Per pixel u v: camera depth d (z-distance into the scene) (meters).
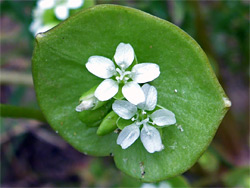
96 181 0.10
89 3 0.07
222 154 0.09
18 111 0.07
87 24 0.05
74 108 0.06
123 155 0.06
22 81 0.09
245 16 0.10
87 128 0.06
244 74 0.11
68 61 0.05
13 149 0.10
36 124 0.10
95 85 0.06
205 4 0.10
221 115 0.05
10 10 0.09
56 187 0.10
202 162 0.09
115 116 0.05
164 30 0.05
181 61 0.05
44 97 0.06
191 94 0.05
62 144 0.11
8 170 0.11
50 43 0.05
